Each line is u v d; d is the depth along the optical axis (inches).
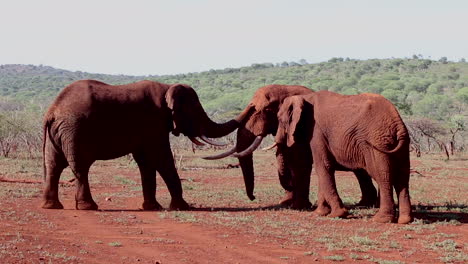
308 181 693.3
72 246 459.5
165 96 667.4
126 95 647.8
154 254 448.5
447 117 3730.3
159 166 669.3
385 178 569.6
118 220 578.6
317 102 631.8
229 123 716.7
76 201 642.8
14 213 592.7
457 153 1996.8
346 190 917.2
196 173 1216.2
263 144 2129.7
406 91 5713.6
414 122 2268.7
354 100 595.5
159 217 608.1
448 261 451.5
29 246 448.5
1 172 1101.1
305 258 452.1
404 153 567.5
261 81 7317.9
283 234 531.5
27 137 1744.6
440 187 958.4
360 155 580.7
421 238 524.7
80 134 625.3
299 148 677.9
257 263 434.0
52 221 561.0
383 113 569.3
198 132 693.9
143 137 657.0
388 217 580.4
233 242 495.2
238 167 1401.3
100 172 1218.0
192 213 641.0
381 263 441.7
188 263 426.9
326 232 544.1
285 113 655.1
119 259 429.7
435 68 7691.9
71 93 634.2
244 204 745.6
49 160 641.0
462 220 610.9
